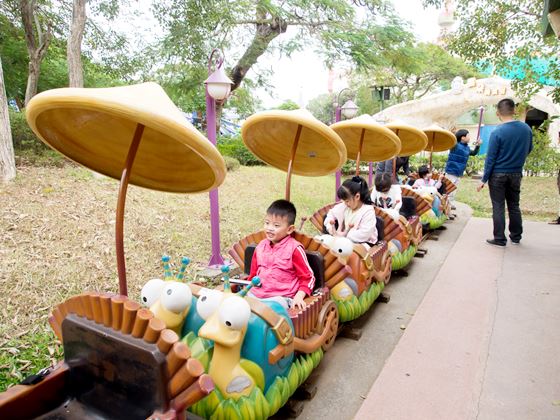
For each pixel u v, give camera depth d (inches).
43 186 252.8
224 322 73.7
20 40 510.3
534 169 528.4
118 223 71.0
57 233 190.7
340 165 120.1
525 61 352.5
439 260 204.4
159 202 265.3
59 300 138.6
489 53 337.1
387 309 148.5
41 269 156.7
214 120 167.3
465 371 108.1
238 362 76.9
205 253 196.2
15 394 63.2
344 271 110.2
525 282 169.0
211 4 419.2
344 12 490.6
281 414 93.1
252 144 121.6
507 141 211.9
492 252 214.1
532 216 334.3
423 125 706.8
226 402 74.7
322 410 94.5
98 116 67.4
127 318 62.3
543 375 105.3
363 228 143.7
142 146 74.3
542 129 531.5
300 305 98.2
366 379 106.3
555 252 210.2
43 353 111.8
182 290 77.9
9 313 128.2
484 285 167.9
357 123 161.9
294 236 115.1
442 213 259.4
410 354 116.7
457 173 314.3
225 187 353.1
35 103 59.4
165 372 59.5
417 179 289.0
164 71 508.1
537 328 130.0
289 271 105.2
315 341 97.0
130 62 524.7
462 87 677.9
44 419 66.6
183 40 436.5
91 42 503.5
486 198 415.5
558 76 298.8
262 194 340.8
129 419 62.8
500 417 90.7
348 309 122.5
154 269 172.1
